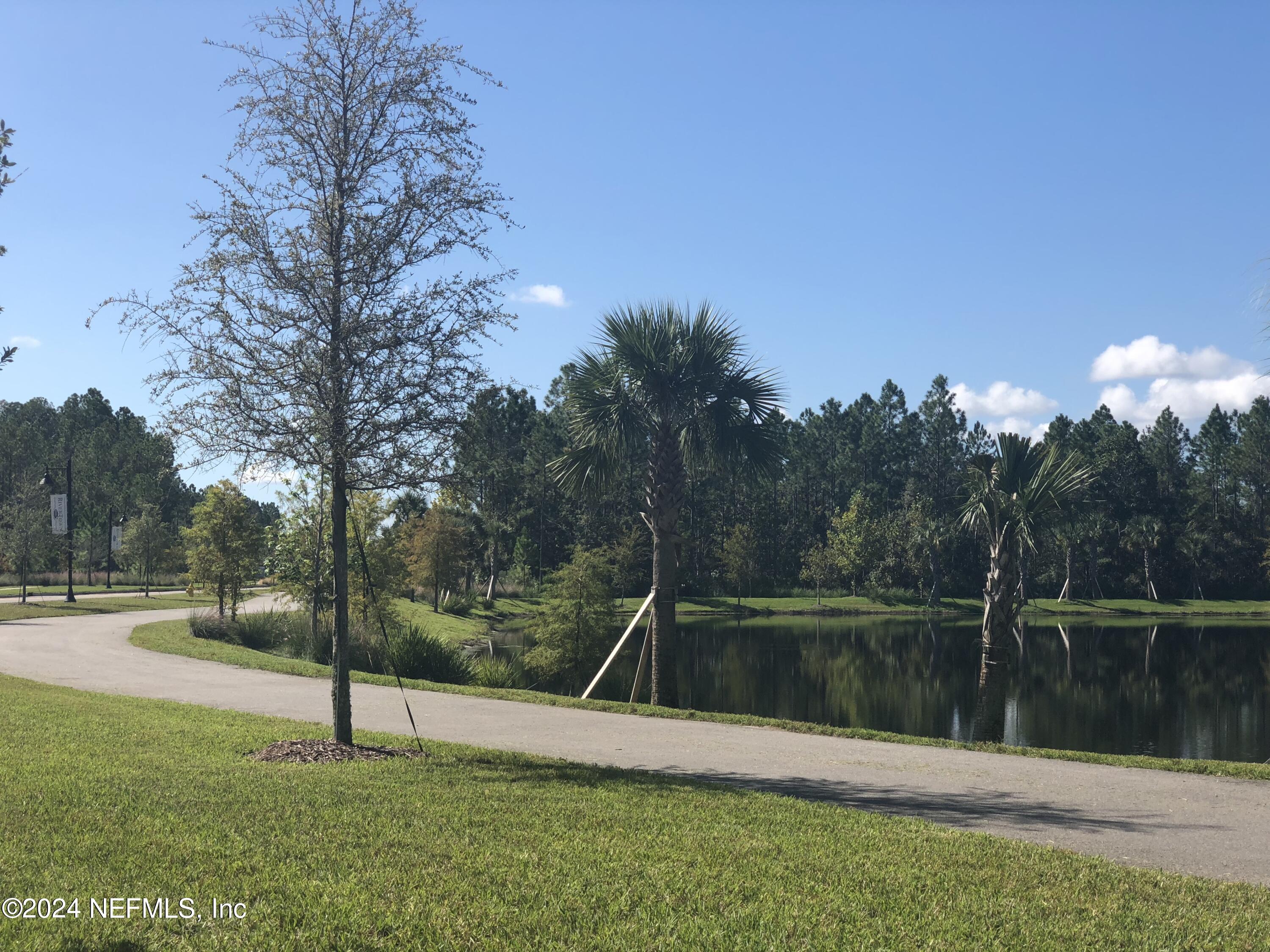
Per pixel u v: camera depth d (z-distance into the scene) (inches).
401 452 394.3
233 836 258.8
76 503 3523.6
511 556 3179.1
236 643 1035.3
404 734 477.7
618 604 2994.6
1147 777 396.8
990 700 829.2
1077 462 839.1
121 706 522.9
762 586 3624.5
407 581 1803.6
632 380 790.5
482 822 283.9
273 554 1198.9
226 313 380.2
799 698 1074.7
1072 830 307.6
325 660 929.5
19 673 700.7
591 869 238.8
